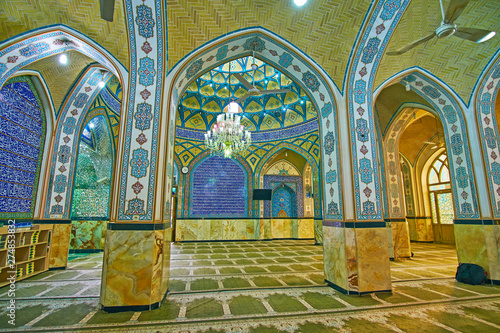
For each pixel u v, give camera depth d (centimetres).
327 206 435
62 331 258
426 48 440
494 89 470
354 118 421
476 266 436
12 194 445
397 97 623
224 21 382
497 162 464
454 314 301
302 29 403
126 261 315
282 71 480
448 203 964
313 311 308
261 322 279
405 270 518
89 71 510
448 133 508
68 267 536
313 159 948
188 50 385
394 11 371
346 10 377
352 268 372
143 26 354
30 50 368
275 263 579
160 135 355
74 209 760
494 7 384
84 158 807
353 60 417
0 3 321
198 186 983
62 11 347
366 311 309
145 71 366
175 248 795
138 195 334
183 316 293
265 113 1020
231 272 490
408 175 1079
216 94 984
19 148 459
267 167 1063
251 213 1010
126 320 282
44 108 514
